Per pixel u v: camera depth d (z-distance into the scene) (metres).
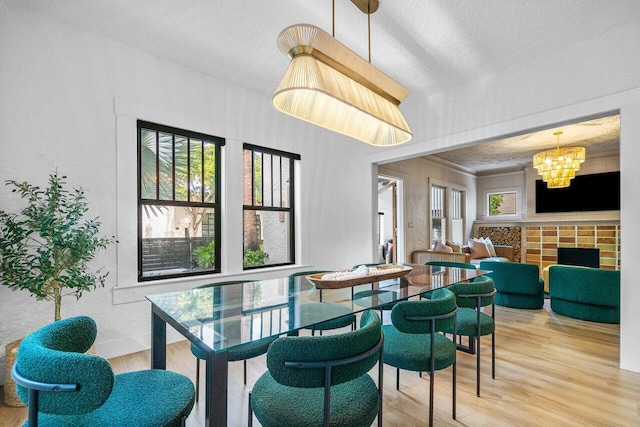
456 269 2.96
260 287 2.18
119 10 2.28
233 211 3.29
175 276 2.94
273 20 2.40
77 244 2.01
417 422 1.72
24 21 2.23
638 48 2.37
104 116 2.55
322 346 0.99
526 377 2.25
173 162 3.01
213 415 1.07
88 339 1.24
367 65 1.76
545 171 5.02
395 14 2.32
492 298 2.13
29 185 2.03
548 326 3.40
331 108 1.96
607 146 5.68
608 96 2.49
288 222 3.96
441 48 2.77
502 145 5.62
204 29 2.51
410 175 5.98
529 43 2.69
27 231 1.96
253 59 2.94
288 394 1.20
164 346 1.69
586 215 6.26
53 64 2.34
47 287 1.97
